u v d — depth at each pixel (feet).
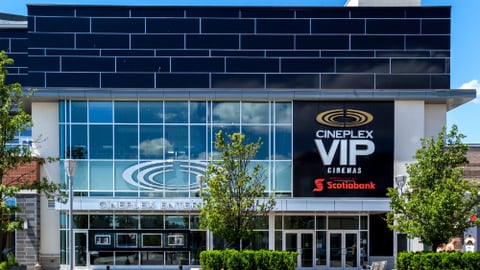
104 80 84.74
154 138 84.23
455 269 51.55
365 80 85.81
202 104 84.89
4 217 54.29
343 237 84.58
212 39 85.97
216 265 59.52
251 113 84.94
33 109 85.35
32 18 84.99
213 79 85.40
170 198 82.28
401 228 55.93
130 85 84.89
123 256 83.05
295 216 84.64
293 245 84.28
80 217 83.20
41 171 83.15
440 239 54.80
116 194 83.30
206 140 84.38
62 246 82.48
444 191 53.21
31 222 80.69
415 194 57.16
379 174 83.92
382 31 86.53
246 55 85.92
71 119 83.76
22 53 98.99
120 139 84.02
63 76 84.43
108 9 85.81
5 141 52.29
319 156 84.28
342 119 84.84
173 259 83.25
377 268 72.33
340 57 86.12
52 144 85.10
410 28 86.58
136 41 85.56
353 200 81.87
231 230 61.41
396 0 90.58
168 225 83.82
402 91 84.07
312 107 84.99
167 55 85.56
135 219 83.66
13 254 80.23
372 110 84.99
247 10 86.38
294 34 86.28
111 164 83.61
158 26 85.92
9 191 50.67
